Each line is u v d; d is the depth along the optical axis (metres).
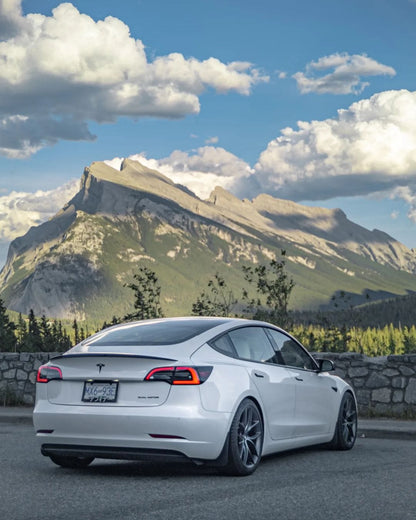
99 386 6.79
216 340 7.24
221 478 6.73
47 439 6.93
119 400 6.67
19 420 12.83
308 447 9.35
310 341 22.33
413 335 136.25
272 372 7.69
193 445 6.48
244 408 6.94
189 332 7.22
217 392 6.71
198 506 5.36
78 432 6.75
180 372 6.60
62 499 5.64
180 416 6.45
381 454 8.66
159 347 6.91
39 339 24.94
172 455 6.50
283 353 8.21
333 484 6.37
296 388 8.02
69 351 7.32
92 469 7.35
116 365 6.75
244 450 6.90
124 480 6.62
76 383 6.91
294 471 7.19
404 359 12.62
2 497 5.74
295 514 5.09
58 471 7.20
